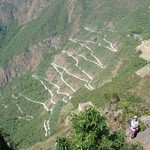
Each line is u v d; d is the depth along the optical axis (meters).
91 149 23.27
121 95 102.62
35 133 153.25
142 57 168.50
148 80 116.19
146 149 32.97
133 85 120.19
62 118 113.62
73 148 23.55
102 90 127.31
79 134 23.64
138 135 36.56
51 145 61.06
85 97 126.56
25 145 137.25
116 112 46.97
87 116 23.83
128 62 171.00
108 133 24.17
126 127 41.16
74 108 105.81
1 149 28.48
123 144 24.09
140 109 45.75
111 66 190.00
